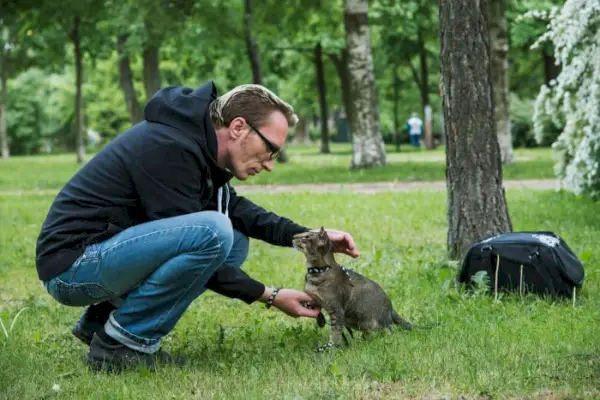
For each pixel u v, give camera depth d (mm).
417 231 12281
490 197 8711
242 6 28828
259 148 5074
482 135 8688
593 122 12664
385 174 24375
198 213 4961
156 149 4902
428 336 5672
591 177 13617
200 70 39469
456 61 8680
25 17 32156
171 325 5172
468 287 7539
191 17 27266
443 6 8727
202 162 4961
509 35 39094
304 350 5574
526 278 7086
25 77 77562
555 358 5004
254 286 5293
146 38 29953
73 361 5477
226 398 4465
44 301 7984
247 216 5758
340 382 4676
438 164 28984
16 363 5379
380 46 45781
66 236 4961
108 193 4973
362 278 5703
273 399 4418
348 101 46281
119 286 5020
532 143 43500
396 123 47844
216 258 4977
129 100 42094
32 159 56344
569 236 10727
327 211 15164
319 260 5430
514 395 4391
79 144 41688
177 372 5047
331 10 29078
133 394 4602
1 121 55312
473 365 4898
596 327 5812
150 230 4902
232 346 5820
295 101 60438
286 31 28484
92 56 40938
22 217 16016
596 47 12711
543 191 17094
